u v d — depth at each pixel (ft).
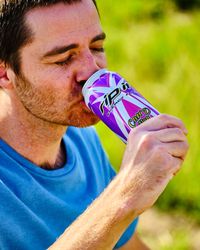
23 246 6.35
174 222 14.64
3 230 6.19
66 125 6.38
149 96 18.93
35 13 6.06
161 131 5.49
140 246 8.07
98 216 5.54
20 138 6.52
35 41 6.10
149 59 21.74
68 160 7.03
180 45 22.62
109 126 6.02
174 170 5.44
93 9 6.23
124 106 5.94
